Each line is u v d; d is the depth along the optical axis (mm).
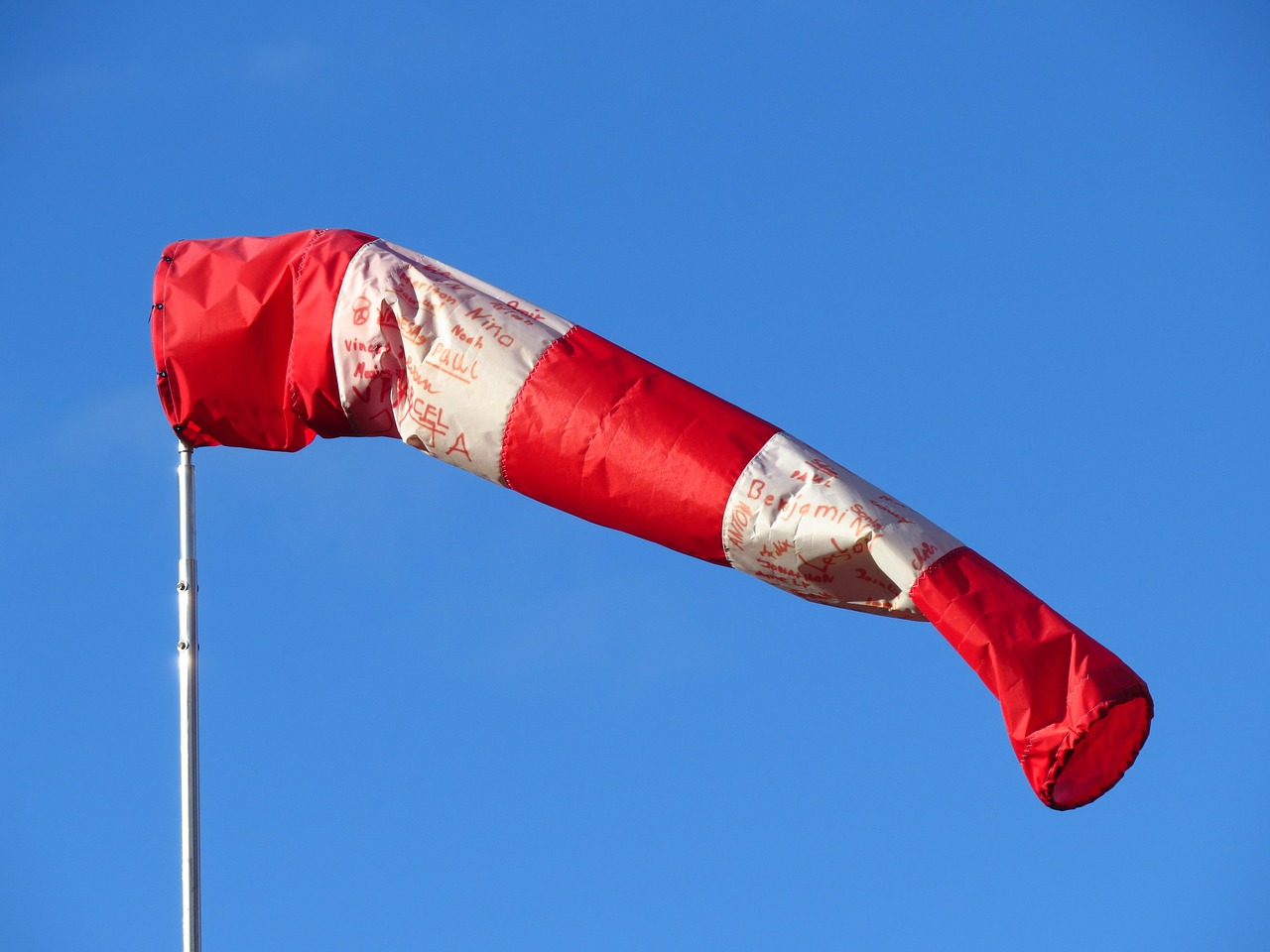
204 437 10305
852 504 9203
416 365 9844
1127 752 8836
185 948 9398
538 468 9602
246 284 10305
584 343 9828
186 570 10078
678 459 9414
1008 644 8836
